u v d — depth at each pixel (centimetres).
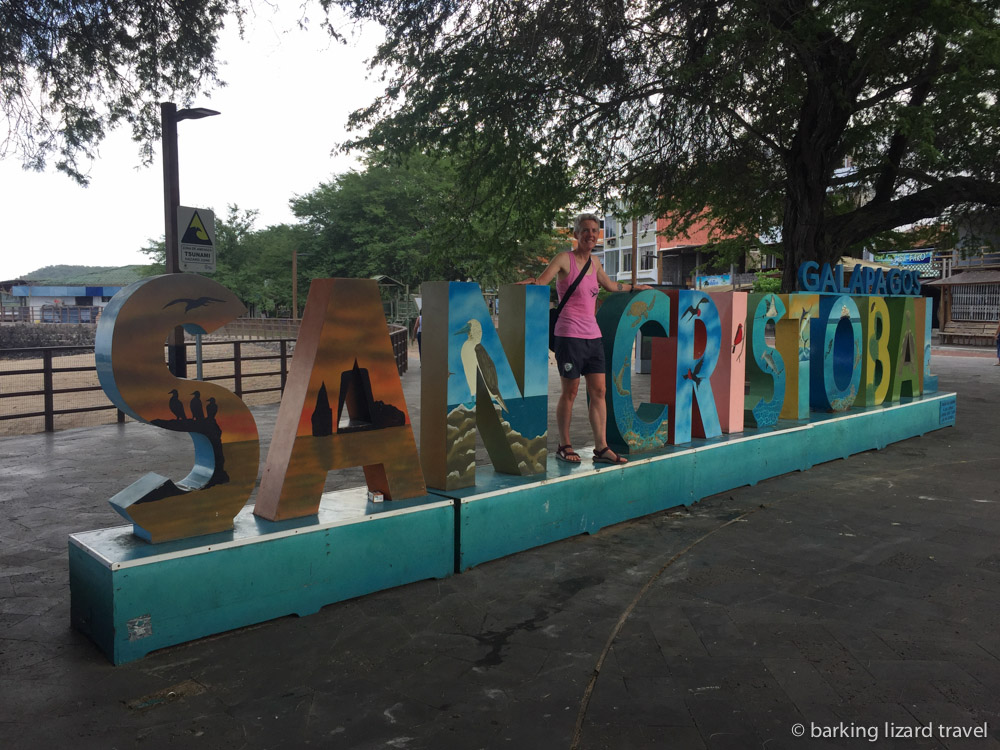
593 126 1201
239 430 357
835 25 973
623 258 5256
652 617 371
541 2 981
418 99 1113
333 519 381
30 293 7806
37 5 868
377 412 409
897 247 1529
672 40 1102
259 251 5034
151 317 325
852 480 680
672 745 259
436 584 415
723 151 1266
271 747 254
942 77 1045
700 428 638
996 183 1174
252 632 346
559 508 493
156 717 273
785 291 1195
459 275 3781
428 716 276
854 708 285
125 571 310
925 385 998
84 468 698
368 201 4219
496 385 471
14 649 327
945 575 434
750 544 491
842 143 1161
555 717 276
